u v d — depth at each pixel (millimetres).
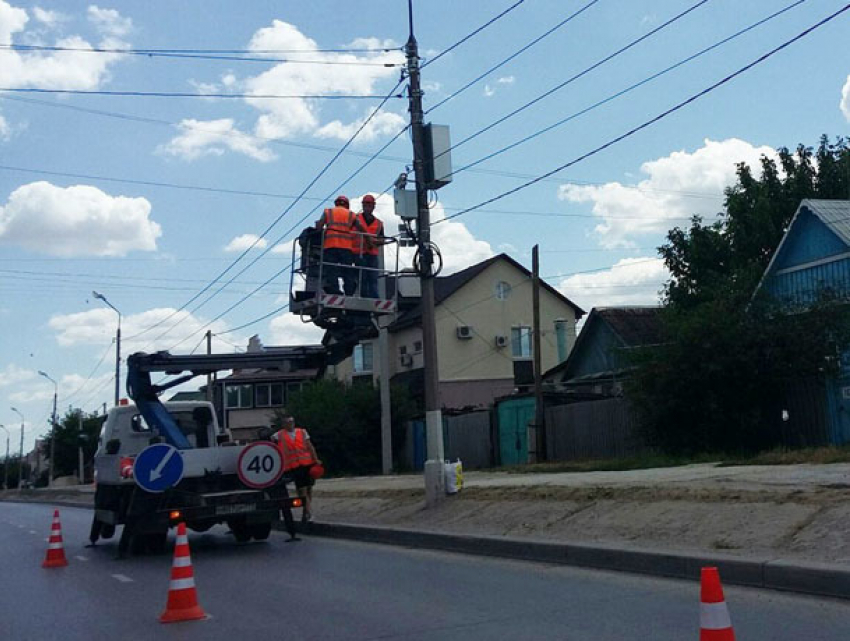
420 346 41094
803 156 32250
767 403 19547
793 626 6645
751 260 28688
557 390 31328
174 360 15078
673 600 7867
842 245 21844
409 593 9023
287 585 9945
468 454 30797
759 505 9977
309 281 14141
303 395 36531
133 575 11586
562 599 8242
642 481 13367
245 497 13859
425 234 15000
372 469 35062
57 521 13469
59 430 74062
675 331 20094
